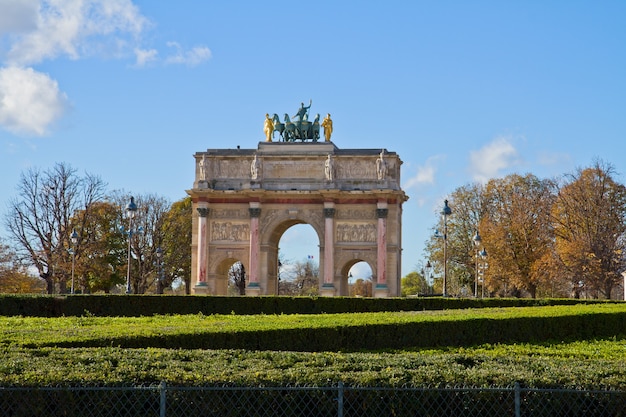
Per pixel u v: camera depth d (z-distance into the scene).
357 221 117.75
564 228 123.62
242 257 119.06
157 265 152.50
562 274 115.56
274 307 68.88
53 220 128.75
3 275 125.31
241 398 20.77
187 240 159.00
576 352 35.72
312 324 36.38
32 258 126.94
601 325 46.78
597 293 127.38
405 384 21.33
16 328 34.34
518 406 20.53
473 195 148.38
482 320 41.00
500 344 39.94
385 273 115.31
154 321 42.00
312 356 24.80
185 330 32.28
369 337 37.28
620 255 116.25
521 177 146.50
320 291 116.00
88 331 31.50
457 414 21.42
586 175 121.06
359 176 118.75
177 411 20.33
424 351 36.59
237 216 119.75
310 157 118.94
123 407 20.23
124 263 150.62
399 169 123.31
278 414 20.94
